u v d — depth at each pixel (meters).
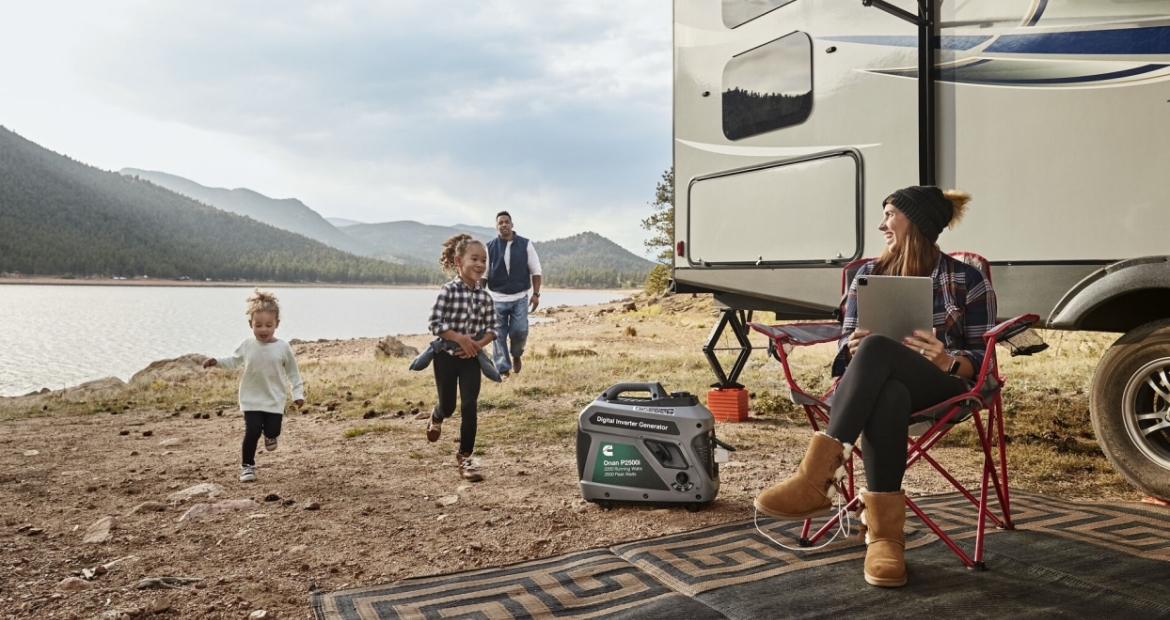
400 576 2.79
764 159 5.31
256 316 4.33
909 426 2.57
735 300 6.00
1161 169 3.28
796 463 4.52
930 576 2.55
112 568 2.88
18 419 6.94
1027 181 3.77
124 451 5.25
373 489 4.08
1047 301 3.70
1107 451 3.61
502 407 6.91
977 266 2.80
